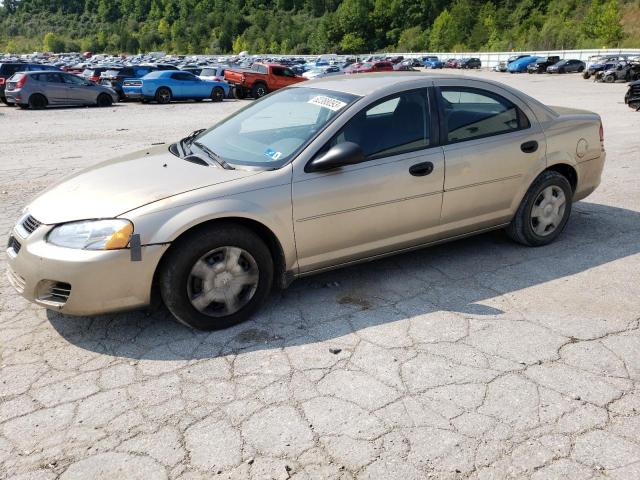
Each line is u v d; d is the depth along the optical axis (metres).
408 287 4.26
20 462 2.54
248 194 3.56
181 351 3.42
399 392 2.99
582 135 5.04
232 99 26.97
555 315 3.80
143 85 23.53
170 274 3.42
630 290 4.16
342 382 3.08
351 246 4.00
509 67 55.00
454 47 103.81
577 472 2.44
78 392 3.03
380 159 3.98
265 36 153.62
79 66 38.47
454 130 4.32
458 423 2.75
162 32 173.75
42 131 14.09
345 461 2.51
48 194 3.80
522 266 4.62
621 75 32.97
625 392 2.98
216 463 2.52
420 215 4.21
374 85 4.20
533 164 4.69
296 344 3.48
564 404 2.88
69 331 3.68
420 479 2.41
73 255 3.26
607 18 73.31
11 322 3.81
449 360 3.28
